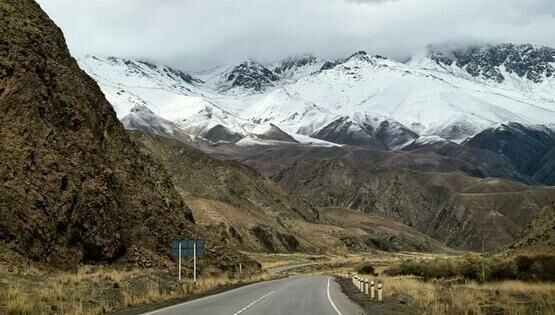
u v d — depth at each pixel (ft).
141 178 169.17
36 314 72.79
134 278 120.26
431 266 224.33
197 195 476.54
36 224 125.18
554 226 238.27
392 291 131.95
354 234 578.25
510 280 185.26
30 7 160.76
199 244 140.77
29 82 140.36
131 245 151.23
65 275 116.37
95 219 139.95
